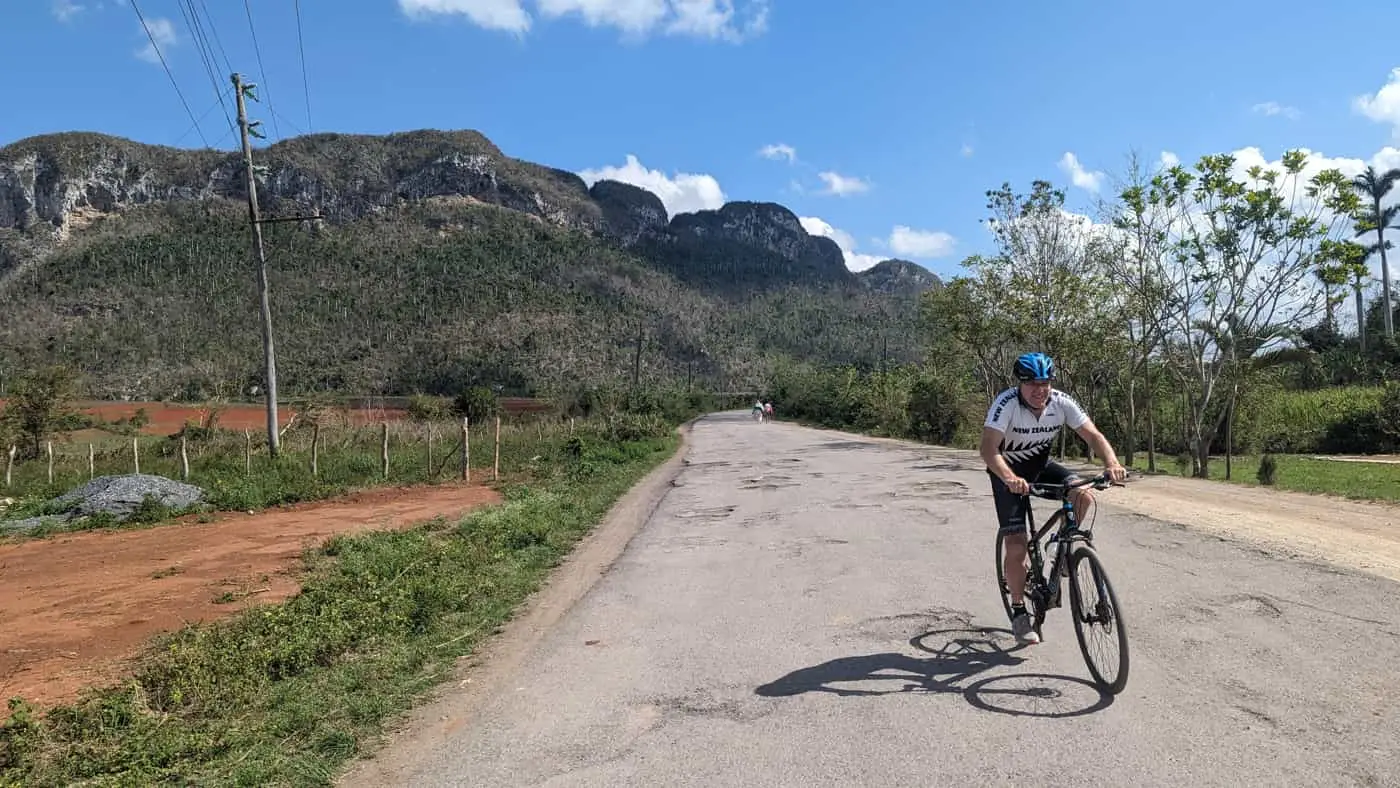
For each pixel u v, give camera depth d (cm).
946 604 572
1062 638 480
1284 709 359
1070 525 427
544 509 1204
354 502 1551
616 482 1703
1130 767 311
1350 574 606
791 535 924
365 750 397
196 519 1403
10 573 991
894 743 346
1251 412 2673
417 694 476
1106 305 1984
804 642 507
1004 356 2698
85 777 400
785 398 7169
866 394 4347
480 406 4338
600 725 396
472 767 359
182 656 538
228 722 455
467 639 588
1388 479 1488
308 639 571
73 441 2936
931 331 3170
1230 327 1581
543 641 565
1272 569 631
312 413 2944
